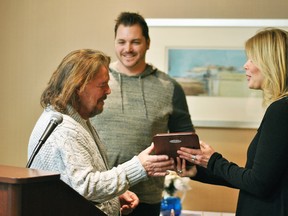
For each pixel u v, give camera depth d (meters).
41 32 3.51
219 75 3.37
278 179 1.90
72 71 1.89
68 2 3.49
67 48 3.49
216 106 3.37
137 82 2.82
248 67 2.10
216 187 3.35
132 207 2.36
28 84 3.53
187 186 3.16
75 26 3.49
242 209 2.03
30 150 1.85
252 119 3.34
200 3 3.39
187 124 2.93
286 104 1.89
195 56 3.39
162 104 2.83
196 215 3.24
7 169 1.42
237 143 3.36
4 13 3.54
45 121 1.84
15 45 3.53
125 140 2.72
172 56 3.40
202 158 2.13
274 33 2.04
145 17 3.42
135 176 1.87
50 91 1.91
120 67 2.86
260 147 1.90
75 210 1.43
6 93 3.54
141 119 2.76
